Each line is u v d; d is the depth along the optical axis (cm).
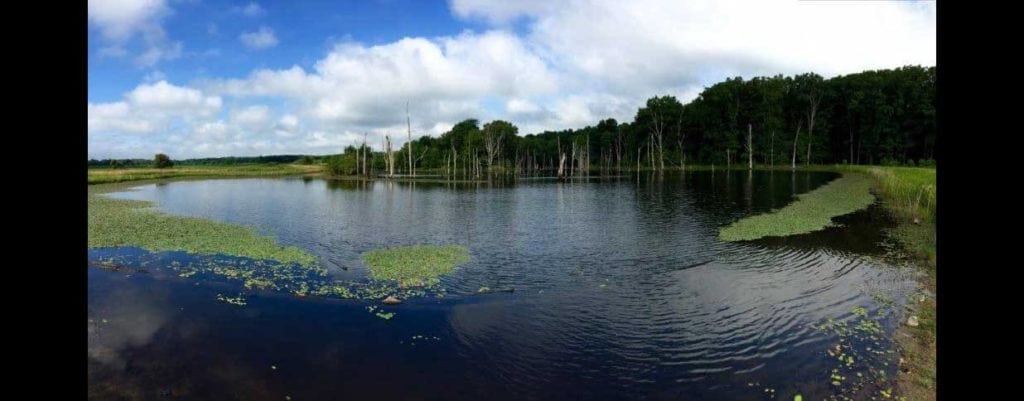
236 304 1308
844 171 6456
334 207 3688
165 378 902
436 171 10144
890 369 926
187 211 3441
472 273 1664
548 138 12912
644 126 9412
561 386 901
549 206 3584
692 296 1392
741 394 863
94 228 2498
